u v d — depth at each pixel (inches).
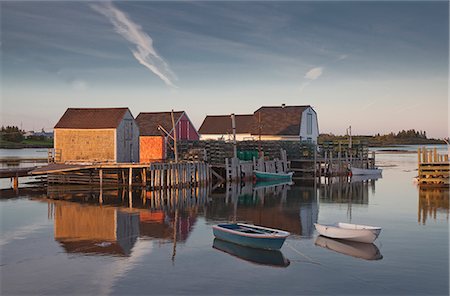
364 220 1077.1
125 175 1728.6
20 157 3371.1
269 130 2677.2
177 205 1286.9
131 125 1784.0
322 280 659.4
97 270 701.9
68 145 1734.7
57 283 647.8
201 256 773.3
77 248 821.2
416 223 1034.7
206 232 948.6
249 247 821.2
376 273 685.9
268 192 1601.9
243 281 655.8
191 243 857.5
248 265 724.7
